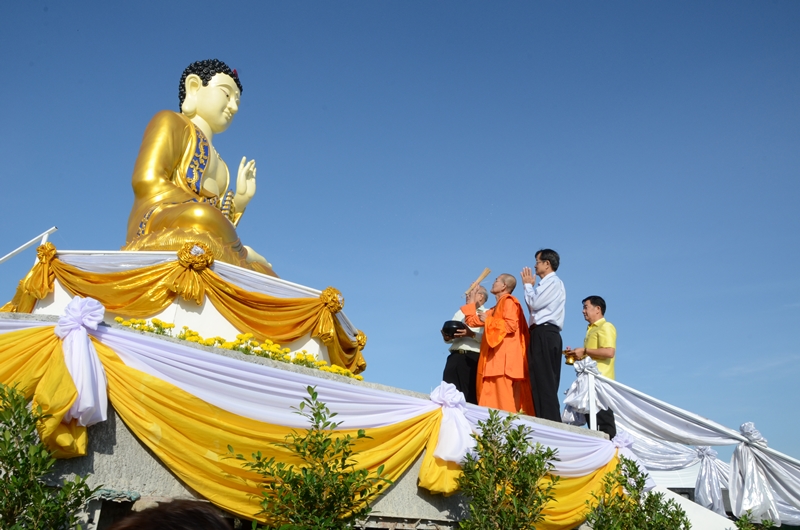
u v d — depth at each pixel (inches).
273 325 369.7
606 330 435.5
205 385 245.0
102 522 229.1
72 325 224.4
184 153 471.8
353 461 269.4
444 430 300.7
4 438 193.9
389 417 287.3
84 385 216.5
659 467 506.0
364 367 429.1
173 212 408.2
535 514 286.0
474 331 426.9
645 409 416.5
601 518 326.6
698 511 403.2
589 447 362.0
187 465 236.8
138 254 366.3
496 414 304.8
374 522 279.7
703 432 414.0
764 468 408.5
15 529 184.1
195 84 505.7
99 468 224.2
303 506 231.0
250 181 531.5
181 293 354.0
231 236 412.8
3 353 214.5
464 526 286.0
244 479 244.4
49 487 209.2
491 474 288.2
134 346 237.5
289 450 253.9
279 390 259.4
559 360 395.2
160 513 86.9
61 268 355.6
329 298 384.5
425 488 298.7
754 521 402.6
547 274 416.2
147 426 231.1
